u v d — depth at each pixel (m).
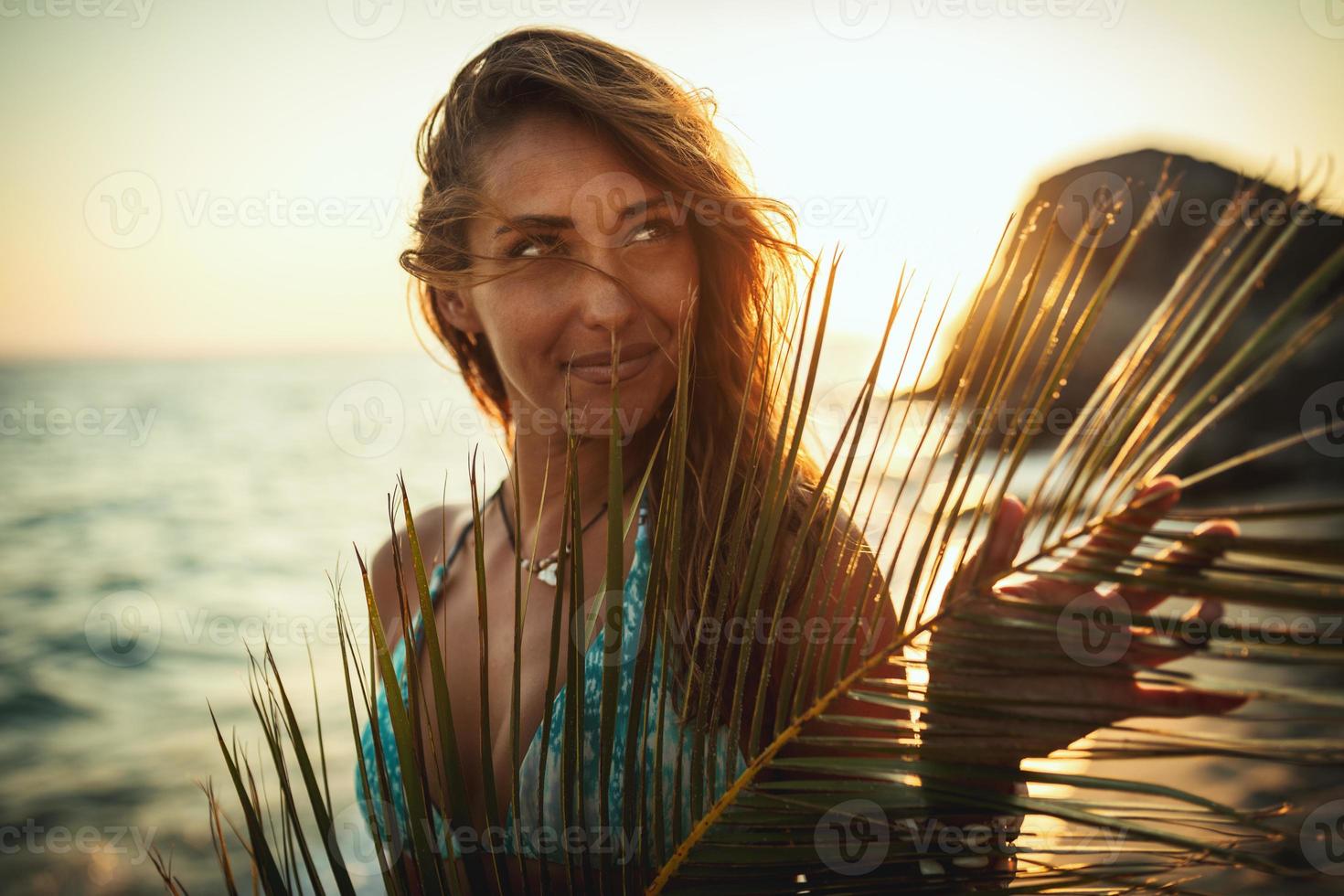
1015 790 0.77
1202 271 0.67
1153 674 0.69
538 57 1.34
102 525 18.11
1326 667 0.63
